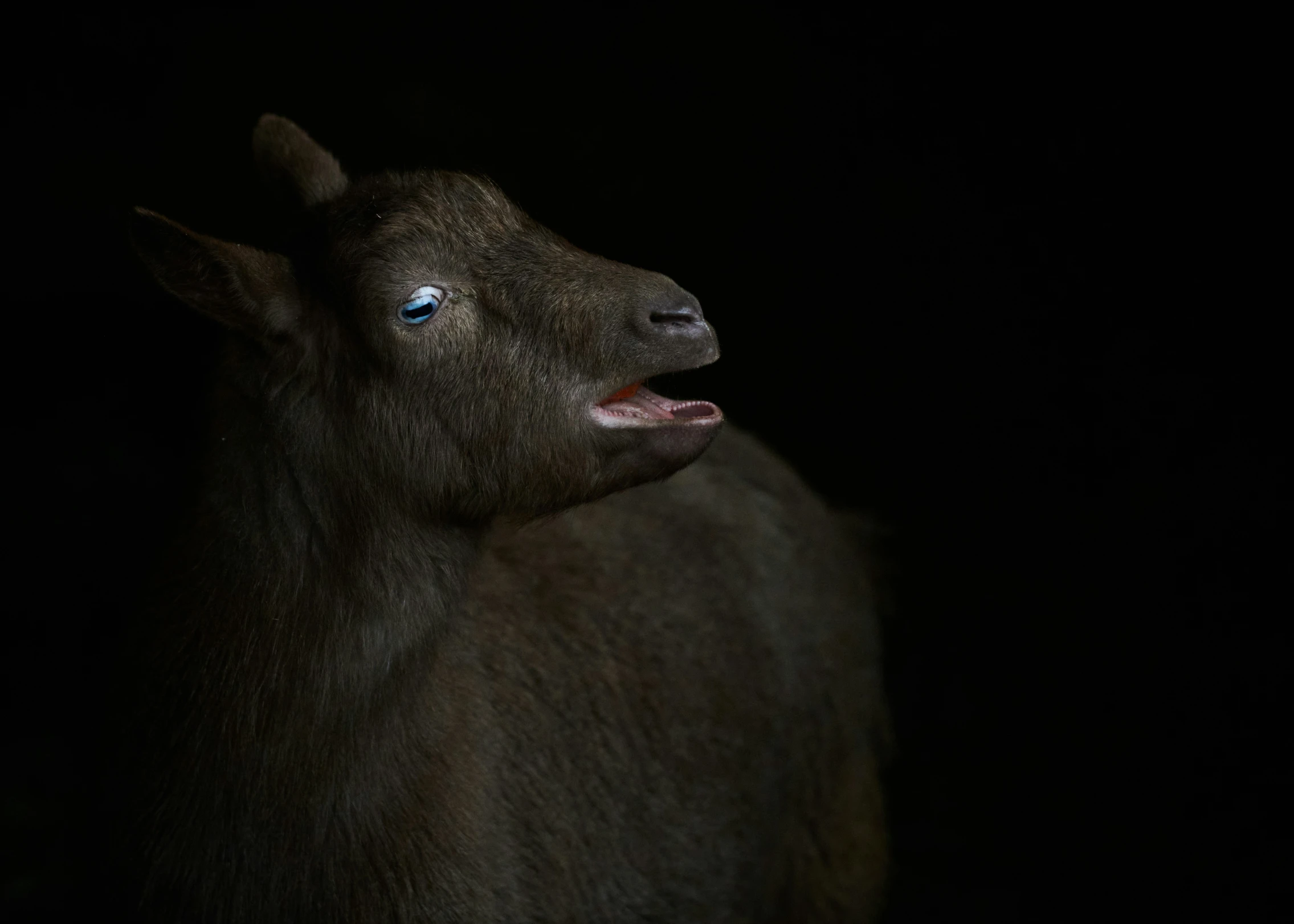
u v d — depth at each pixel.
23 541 6.49
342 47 9.09
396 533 2.87
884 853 4.64
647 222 8.13
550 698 3.45
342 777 2.75
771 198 8.05
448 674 3.15
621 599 3.78
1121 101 7.42
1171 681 6.09
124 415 7.54
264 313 2.68
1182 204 7.17
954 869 5.56
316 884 2.75
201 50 9.16
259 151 3.34
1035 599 6.52
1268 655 5.99
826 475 7.16
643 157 8.34
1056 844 5.63
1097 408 6.93
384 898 2.82
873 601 4.98
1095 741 5.98
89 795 2.91
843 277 7.74
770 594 4.25
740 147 8.23
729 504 4.30
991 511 6.87
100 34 9.19
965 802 5.85
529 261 2.89
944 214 7.66
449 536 2.96
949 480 7.03
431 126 8.63
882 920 5.35
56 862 4.91
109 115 9.04
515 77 8.79
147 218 2.46
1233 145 7.13
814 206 7.95
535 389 2.85
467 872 2.96
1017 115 7.66
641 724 3.63
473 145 8.53
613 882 3.45
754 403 7.45
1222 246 7.04
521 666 3.43
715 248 7.98
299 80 9.01
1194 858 5.42
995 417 7.14
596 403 2.89
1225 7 7.18
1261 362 6.76
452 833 2.95
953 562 6.75
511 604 3.53
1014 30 7.70
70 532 6.57
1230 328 6.89
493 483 2.91
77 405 7.59
